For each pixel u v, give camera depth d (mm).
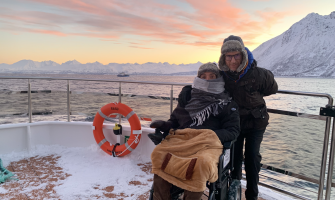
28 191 1946
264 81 1555
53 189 1991
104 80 2779
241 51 1479
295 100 24734
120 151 2670
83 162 2586
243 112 1614
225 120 1488
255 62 1574
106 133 2918
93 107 17344
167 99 2611
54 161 2619
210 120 1515
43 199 1824
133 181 2193
